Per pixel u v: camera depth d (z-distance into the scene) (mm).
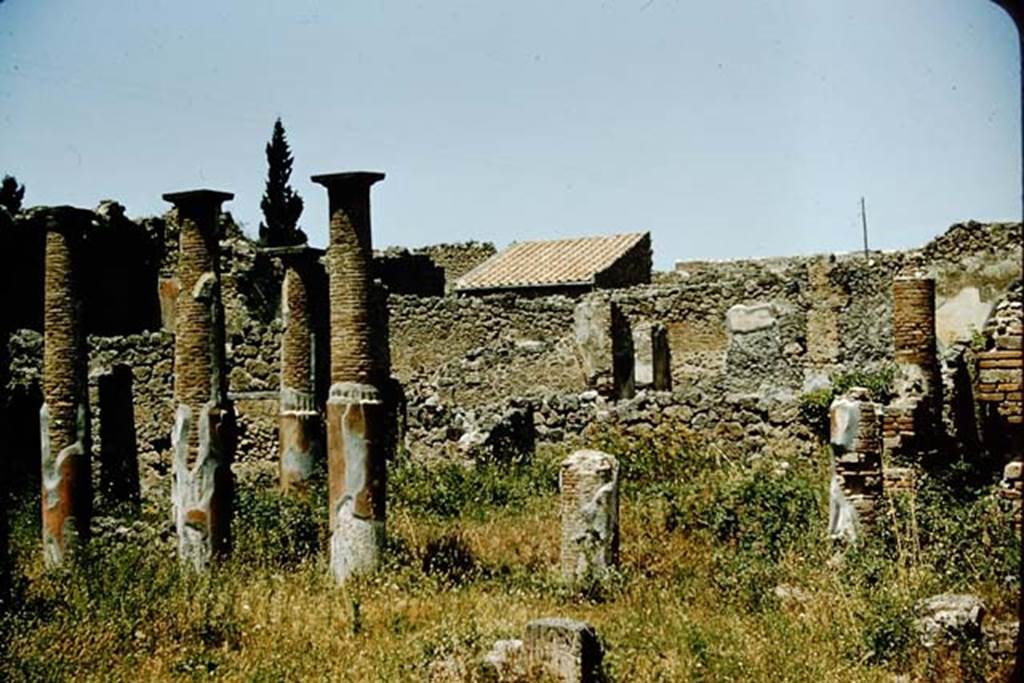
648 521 15312
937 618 9883
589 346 29609
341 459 13344
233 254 25641
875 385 20203
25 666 9695
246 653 10406
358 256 13484
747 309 30609
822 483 15820
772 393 20578
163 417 22234
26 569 14039
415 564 13398
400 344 32688
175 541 14758
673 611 11352
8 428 21188
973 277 31750
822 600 10984
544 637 9430
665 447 19266
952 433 18156
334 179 13492
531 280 35562
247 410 21812
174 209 27750
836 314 31281
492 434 20391
